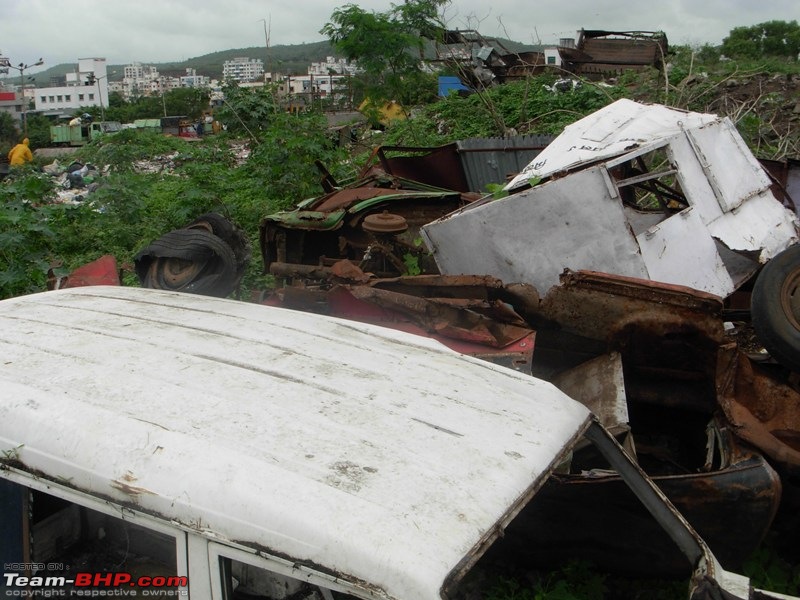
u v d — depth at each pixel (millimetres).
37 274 7621
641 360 4879
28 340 2967
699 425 4918
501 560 3713
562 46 21891
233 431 2301
